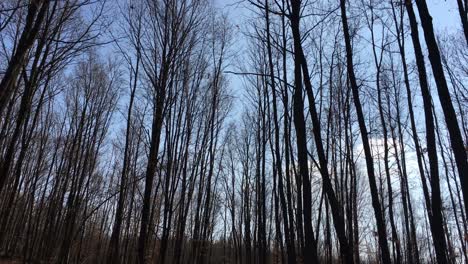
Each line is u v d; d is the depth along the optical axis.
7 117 10.59
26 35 5.64
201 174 22.58
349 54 9.51
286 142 12.95
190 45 14.28
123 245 25.84
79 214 27.69
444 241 7.06
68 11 8.42
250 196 31.02
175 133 14.29
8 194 26.20
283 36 11.54
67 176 25.61
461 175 6.42
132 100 14.08
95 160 26.91
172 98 13.10
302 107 7.89
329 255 19.95
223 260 41.50
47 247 26.22
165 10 12.99
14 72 5.50
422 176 13.23
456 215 18.20
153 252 15.66
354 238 20.11
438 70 6.83
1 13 6.25
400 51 13.75
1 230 21.19
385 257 8.69
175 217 19.38
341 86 17.81
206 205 23.73
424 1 7.17
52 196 28.02
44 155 32.12
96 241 36.94
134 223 23.09
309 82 7.95
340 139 18.56
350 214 17.69
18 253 32.16
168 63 12.77
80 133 26.05
